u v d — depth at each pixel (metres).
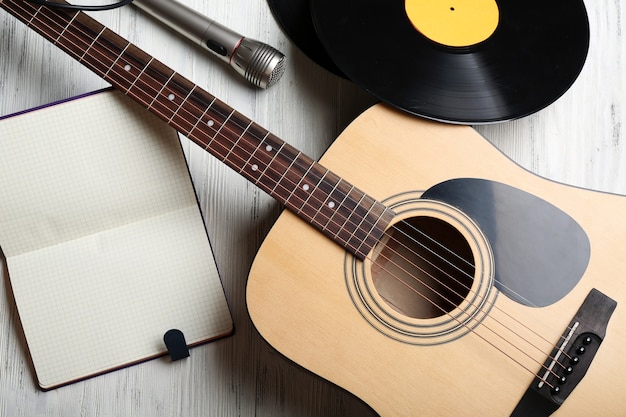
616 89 1.24
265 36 1.21
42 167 1.06
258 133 0.96
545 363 0.90
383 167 0.97
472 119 1.01
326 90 1.20
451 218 0.95
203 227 1.11
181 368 1.13
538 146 1.21
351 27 1.04
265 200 1.17
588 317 0.91
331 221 0.94
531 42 1.06
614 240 0.94
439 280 1.03
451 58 1.04
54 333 1.08
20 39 1.18
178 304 1.10
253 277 0.93
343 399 1.14
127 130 1.07
